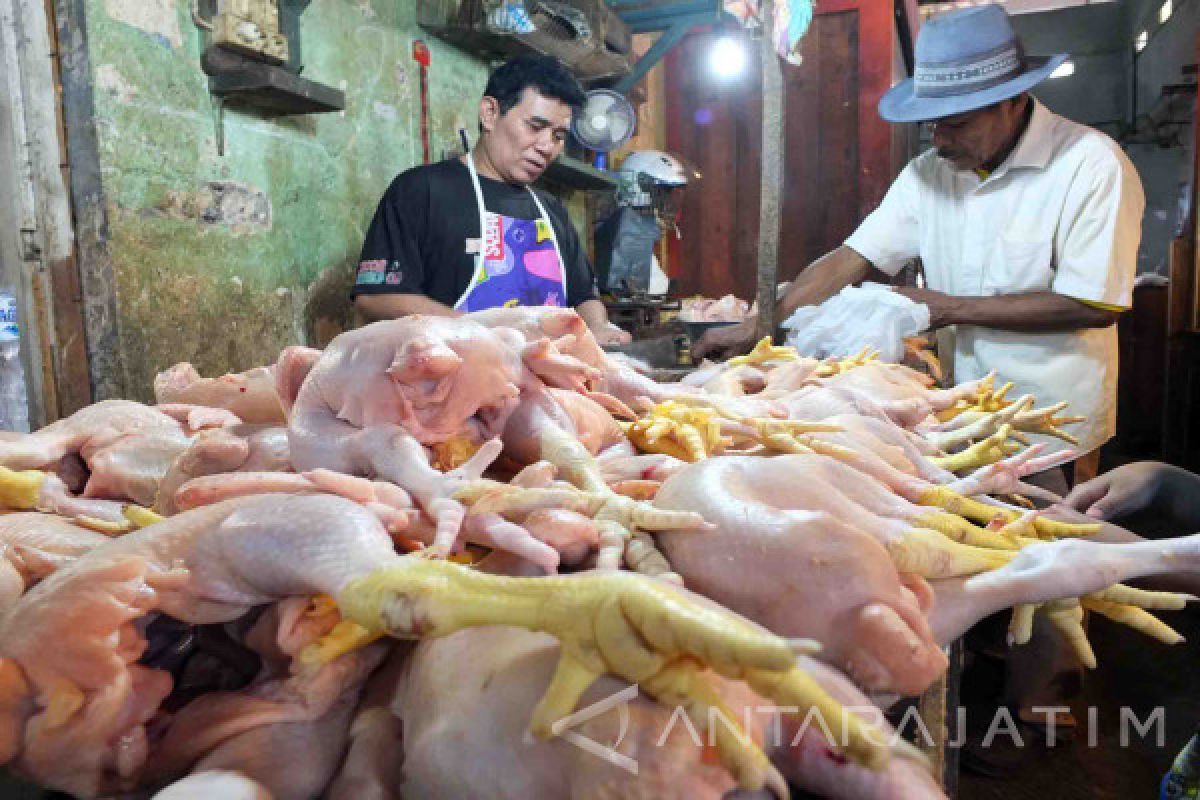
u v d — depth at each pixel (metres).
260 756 1.03
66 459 1.75
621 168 6.01
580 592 0.85
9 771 1.06
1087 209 2.91
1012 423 1.91
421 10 4.36
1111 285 2.88
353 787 1.02
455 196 3.28
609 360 1.98
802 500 1.18
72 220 2.69
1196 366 6.28
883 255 3.55
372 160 4.04
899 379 2.29
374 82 4.03
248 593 1.09
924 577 1.18
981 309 2.99
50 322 2.73
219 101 3.09
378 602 0.94
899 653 0.98
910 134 7.84
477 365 1.38
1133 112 12.02
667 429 1.64
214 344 3.12
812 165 7.10
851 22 6.78
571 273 3.74
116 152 2.70
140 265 2.79
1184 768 2.00
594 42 5.00
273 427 1.61
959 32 2.92
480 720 0.93
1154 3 10.90
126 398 2.74
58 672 0.99
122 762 1.04
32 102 2.62
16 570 1.22
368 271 3.23
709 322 3.84
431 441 1.36
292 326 3.55
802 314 3.10
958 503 1.46
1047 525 1.45
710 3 5.40
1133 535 1.70
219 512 1.13
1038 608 1.40
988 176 3.17
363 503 1.16
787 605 1.03
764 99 3.08
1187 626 3.89
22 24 2.59
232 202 3.19
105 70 2.65
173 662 1.24
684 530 1.12
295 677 1.08
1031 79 2.81
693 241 7.56
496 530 1.10
